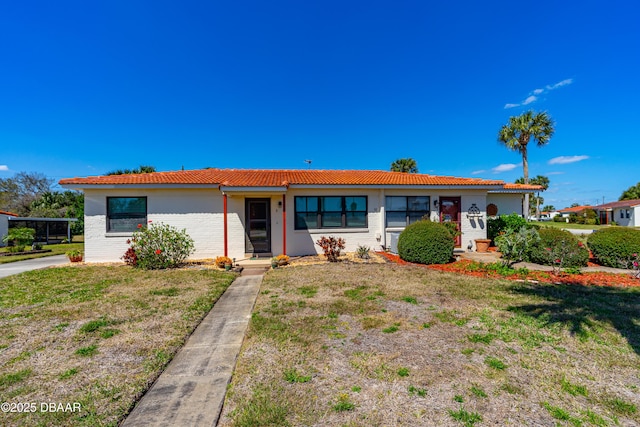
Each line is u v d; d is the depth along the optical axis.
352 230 12.28
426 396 2.76
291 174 14.18
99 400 2.75
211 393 2.89
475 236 12.94
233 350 3.89
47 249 19.89
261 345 3.90
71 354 3.69
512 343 3.87
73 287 7.20
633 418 2.46
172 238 10.12
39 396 2.81
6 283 7.66
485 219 12.97
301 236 11.99
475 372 3.17
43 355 3.67
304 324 4.61
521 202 17.19
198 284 7.51
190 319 4.96
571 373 3.15
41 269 9.62
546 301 5.64
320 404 2.65
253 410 2.57
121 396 2.81
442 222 12.02
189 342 4.15
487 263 9.40
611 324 4.48
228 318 5.16
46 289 7.01
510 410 2.55
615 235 8.97
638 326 4.42
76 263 10.78
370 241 12.45
